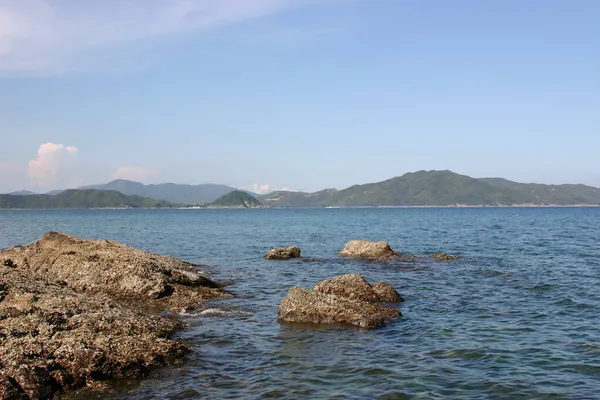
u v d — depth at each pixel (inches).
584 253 1729.8
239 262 1531.7
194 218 6747.1
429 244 2198.6
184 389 488.4
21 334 549.6
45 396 462.3
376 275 1240.8
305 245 2214.6
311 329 712.4
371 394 475.8
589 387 492.4
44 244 1305.4
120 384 499.2
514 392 481.1
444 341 650.8
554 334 681.6
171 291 919.0
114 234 3043.8
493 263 1460.4
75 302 679.1
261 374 530.3
